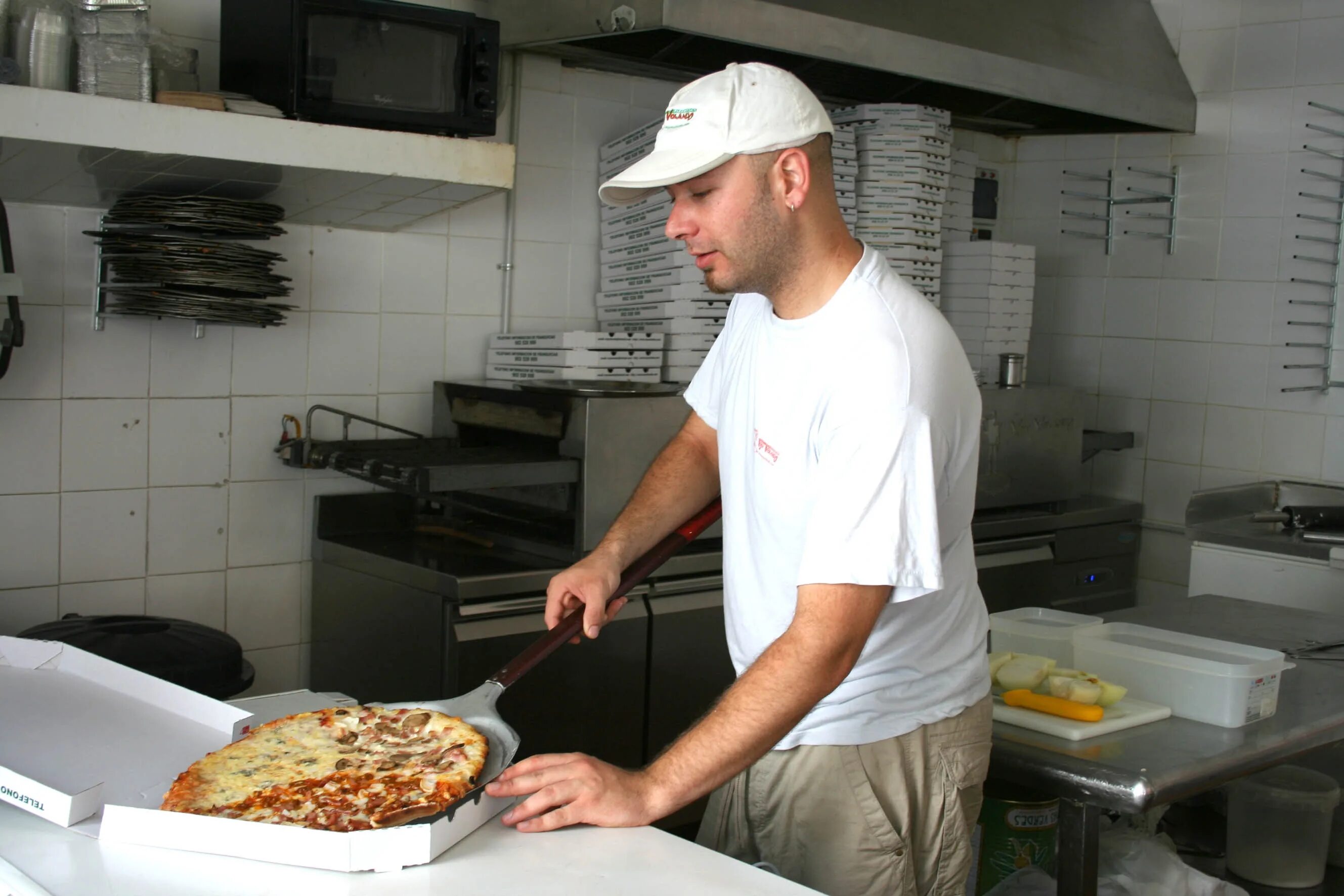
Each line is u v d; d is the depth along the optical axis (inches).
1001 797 75.2
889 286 52.6
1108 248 157.9
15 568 96.7
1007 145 165.6
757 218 50.8
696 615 107.7
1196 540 130.7
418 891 39.7
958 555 57.9
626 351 114.7
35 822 43.8
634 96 129.3
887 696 55.6
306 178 90.4
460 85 92.8
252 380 106.8
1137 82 135.3
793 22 102.7
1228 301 147.0
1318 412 139.8
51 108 75.9
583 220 127.7
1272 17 141.7
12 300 87.7
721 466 60.7
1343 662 81.8
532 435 104.5
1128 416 156.9
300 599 112.2
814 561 48.6
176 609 104.7
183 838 41.7
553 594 58.4
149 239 90.9
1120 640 76.7
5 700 53.2
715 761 46.4
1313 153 139.3
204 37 100.9
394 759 46.6
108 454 99.9
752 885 41.4
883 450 48.8
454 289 119.0
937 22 114.9
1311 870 86.4
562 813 44.9
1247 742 64.6
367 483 114.6
